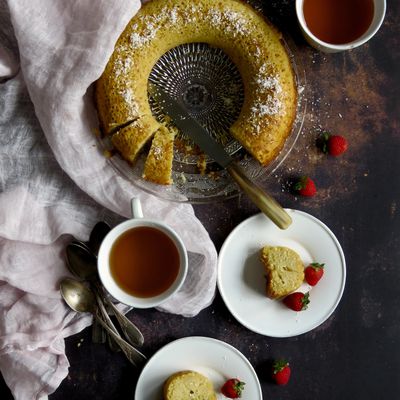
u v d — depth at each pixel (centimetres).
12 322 88
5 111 86
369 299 93
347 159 92
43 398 88
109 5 79
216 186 87
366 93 91
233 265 90
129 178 85
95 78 81
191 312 89
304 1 84
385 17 91
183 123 85
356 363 93
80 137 84
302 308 89
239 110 88
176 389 87
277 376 90
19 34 80
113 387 91
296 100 86
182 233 86
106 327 86
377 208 92
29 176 86
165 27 83
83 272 87
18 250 87
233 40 84
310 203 92
